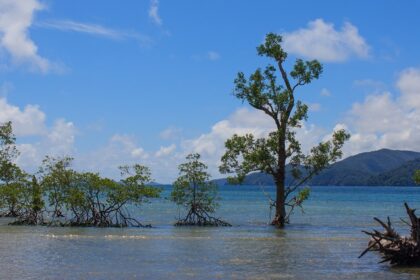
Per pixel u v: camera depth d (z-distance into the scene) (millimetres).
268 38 44375
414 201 119062
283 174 45250
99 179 42781
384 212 72500
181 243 32156
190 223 45688
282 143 44625
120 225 43094
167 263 25016
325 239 34938
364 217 61406
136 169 43406
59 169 43812
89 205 43406
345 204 100250
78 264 24531
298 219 57656
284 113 44375
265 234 38281
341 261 25969
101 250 28906
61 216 49656
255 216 60969
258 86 44062
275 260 26141
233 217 59156
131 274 22297
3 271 22641
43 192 44531
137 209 70438
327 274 22594
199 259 26250
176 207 75062
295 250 29641
